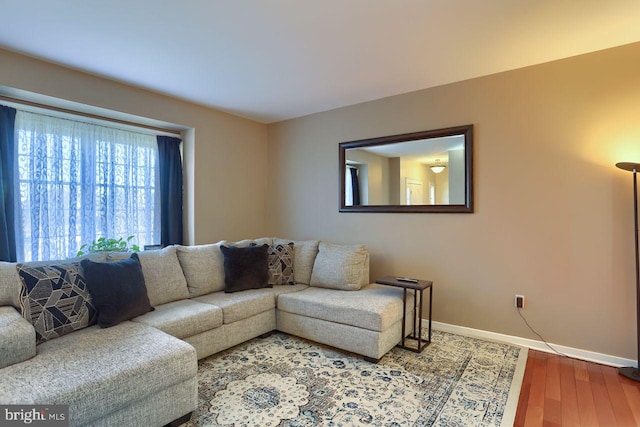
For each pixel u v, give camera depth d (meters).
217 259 3.26
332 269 3.32
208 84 3.23
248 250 3.35
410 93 3.46
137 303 2.33
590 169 2.62
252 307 2.92
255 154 4.57
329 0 1.92
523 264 2.90
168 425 1.80
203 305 2.69
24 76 2.59
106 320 2.13
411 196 3.47
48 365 1.61
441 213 3.29
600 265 2.60
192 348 1.90
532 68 2.83
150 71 2.91
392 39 2.38
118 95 3.13
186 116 3.73
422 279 3.43
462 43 2.44
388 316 2.64
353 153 3.89
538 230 2.83
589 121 2.62
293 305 3.02
